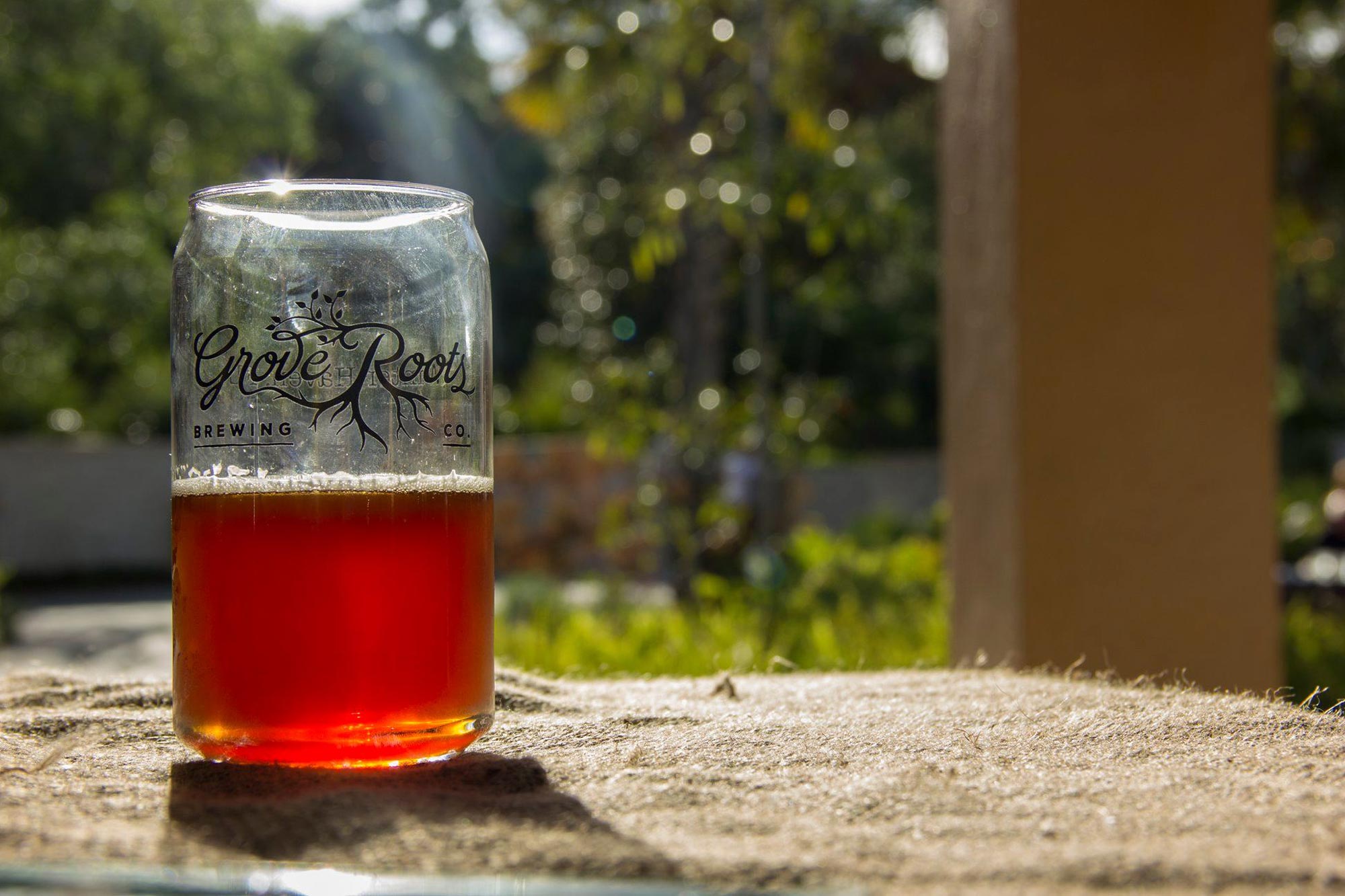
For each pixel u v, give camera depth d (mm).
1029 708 1119
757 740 993
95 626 9594
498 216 21797
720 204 5355
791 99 5402
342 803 775
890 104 13047
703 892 565
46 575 13508
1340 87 7047
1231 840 669
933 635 4613
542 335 16672
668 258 5375
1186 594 3035
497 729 1085
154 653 7832
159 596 12359
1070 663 2961
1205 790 793
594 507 11156
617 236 10367
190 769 919
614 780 851
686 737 1013
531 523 11148
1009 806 759
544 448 11242
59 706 1233
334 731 880
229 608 901
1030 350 2984
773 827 720
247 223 930
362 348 908
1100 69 3053
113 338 14156
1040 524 2965
